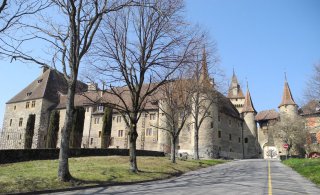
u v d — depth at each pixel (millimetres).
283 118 68875
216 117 65875
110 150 33219
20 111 74312
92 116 68688
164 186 15930
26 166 20484
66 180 15703
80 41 17891
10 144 43000
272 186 15281
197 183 17281
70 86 17234
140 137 62312
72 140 40500
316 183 16844
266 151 86062
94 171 19266
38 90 74125
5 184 13617
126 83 22891
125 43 22688
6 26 14891
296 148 67875
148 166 25188
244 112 87625
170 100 34031
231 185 15805
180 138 63312
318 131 61438
